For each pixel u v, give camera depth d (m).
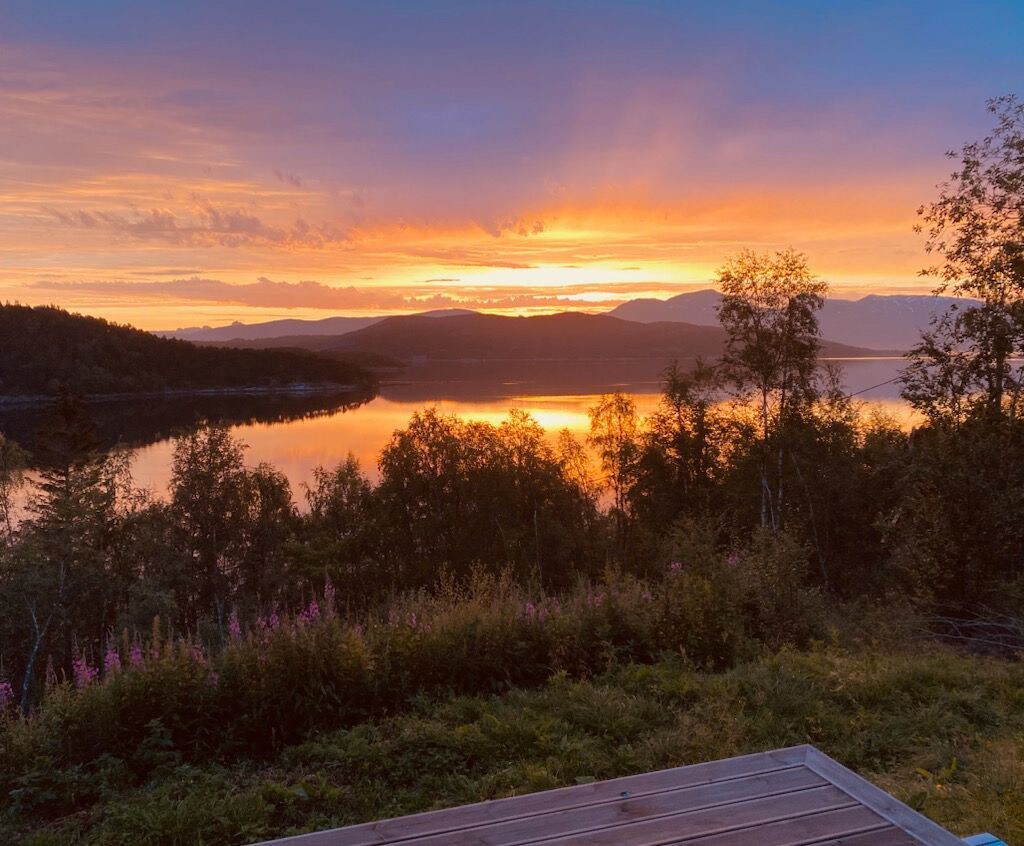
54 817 4.17
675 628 6.63
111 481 40.97
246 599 38.94
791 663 6.11
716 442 28.94
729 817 1.80
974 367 14.63
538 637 6.13
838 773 2.01
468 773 4.38
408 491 38.72
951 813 3.49
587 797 1.91
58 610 32.22
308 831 3.80
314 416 163.12
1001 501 12.41
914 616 10.30
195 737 4.77
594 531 36.69
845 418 21.00
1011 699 5.38
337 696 5.16
